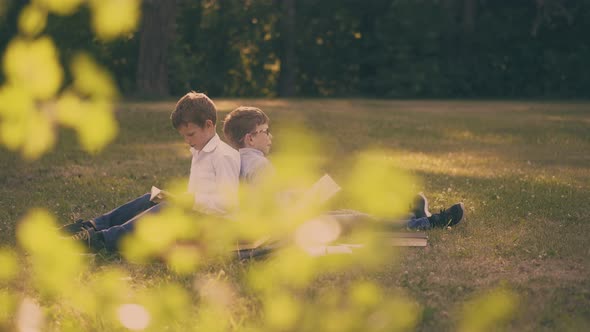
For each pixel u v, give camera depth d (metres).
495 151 10.98
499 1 32.22
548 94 31.44
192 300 3.19
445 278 3.74
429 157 10.01
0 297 3.22
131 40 25.02
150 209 4.14
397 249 4.35
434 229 4.93
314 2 31.42
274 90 31.31
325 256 3.91
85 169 8.17
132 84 26.27
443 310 3.18
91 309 2.75
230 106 18.28
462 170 8.58
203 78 29.64
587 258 4.26
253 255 3.90
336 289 3.34
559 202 6.21
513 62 31.77
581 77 31.14
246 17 29.98
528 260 4.20
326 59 31.95
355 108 20.03
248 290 3.24
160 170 8.16
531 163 9.52
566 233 4.96
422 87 31.20
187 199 3.89
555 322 3.03
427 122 15.50
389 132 13.26
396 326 2.13
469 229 4.99
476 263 4.11
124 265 3.94
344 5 31.55
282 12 30.47
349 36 31.95
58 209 5.75
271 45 30.70
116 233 4.12
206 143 4.28
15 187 6.87
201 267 3.70
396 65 31.44
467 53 31.67
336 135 12.41
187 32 29.78
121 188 6.81
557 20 31.27
